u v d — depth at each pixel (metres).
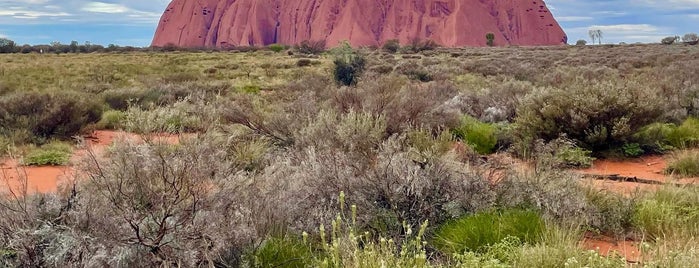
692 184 6.16
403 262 3.31
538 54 53.69
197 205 4.01
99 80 28.25
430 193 4.92
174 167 4.14
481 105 12.90
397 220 4.63
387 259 3.25
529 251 3.86
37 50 77.56
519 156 8.75
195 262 3.58
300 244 4.15
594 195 5.52
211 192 4.26
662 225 4.88
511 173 5.47
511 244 4.10
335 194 4.79
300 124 8.61
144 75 32.38
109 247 3.41
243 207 4.14
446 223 4.71
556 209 4.86
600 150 8.85
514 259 3.83
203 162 4.52
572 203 4.97
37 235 3.58
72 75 32.34
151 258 3.53
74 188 4.12
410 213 4.76
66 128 11.45
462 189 5.04
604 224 5.00
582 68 25.98
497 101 12.93
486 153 9.27
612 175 7.34
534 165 6.19
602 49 62.53
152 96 17.30
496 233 4.33
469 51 71.56
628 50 54.31
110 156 4.84
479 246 4.24
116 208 3.82
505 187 5.24
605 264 3.50
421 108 9.99
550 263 3.69
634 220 5.07
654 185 6.19
